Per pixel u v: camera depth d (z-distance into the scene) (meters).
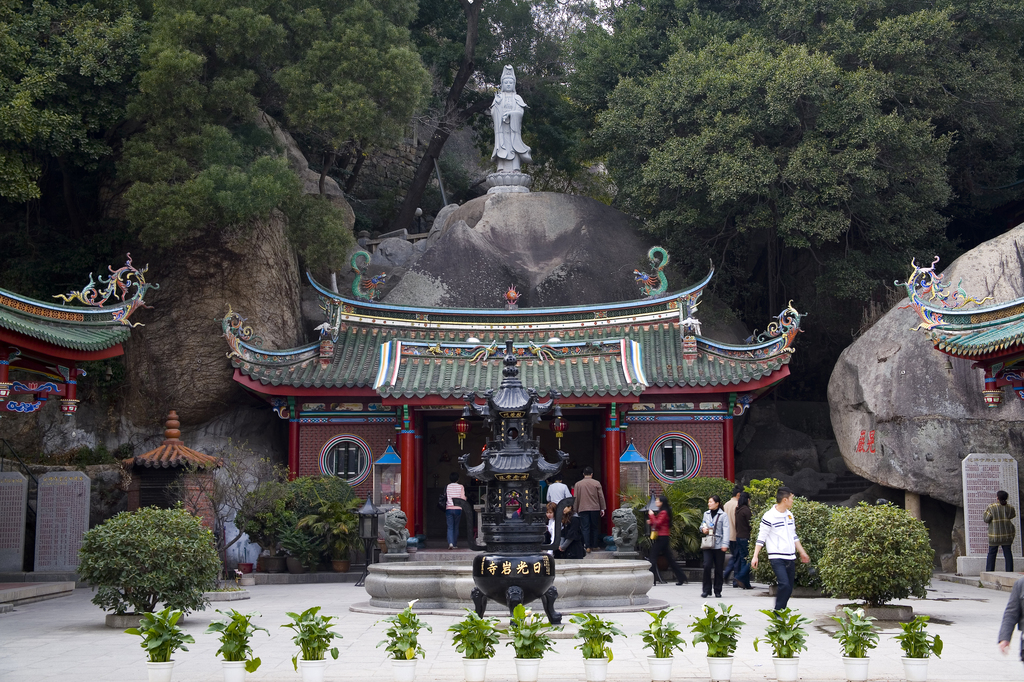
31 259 25.77
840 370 24.80
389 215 40.66
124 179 25.56
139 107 24.27
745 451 29.84
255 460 24.78
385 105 26.80
